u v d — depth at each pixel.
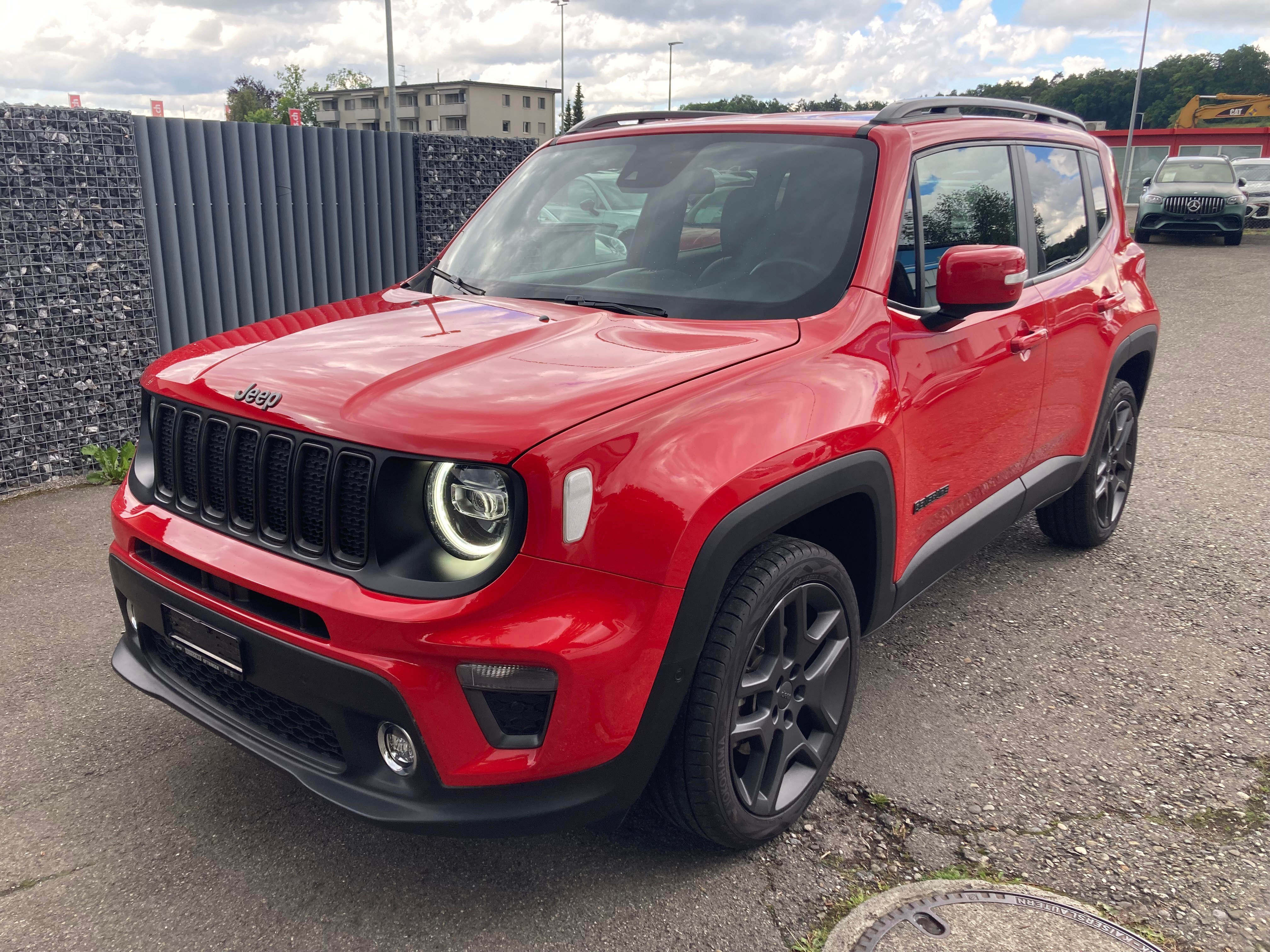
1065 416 3.82
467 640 1.92
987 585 4.19
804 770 2.61
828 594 2.51
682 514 2.04
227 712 2.36
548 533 1.92
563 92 60.78
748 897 2.36
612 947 2.20
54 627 3.78
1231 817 2.64
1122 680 3.39
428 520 2.01
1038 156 3.78
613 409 2.05
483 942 2.21
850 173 2.94
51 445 5.64
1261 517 5.00
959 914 2.26
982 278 2.66
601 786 2.09
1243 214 19.19
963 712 3.18
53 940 2.20
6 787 2.76
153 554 2.45
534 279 3.06
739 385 2.27
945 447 2.95
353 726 2.06
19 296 5.38
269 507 2.18
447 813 2.03
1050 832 2.58
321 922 2.27
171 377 2.46
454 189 8.31
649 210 3.09
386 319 2.71
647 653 2.04
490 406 2.02
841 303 2.67
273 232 7.23
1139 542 4.68
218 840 2.55
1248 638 3.71
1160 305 12.23
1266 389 7.80
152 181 6.36
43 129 5.34
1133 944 2.17
